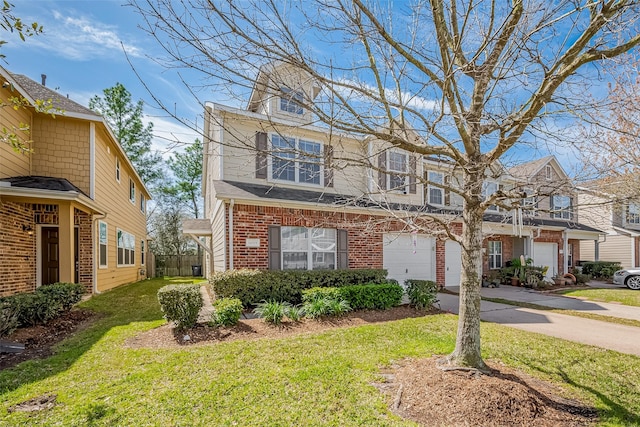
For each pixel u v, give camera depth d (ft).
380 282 29.96
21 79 33.09
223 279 24.41
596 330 20.85
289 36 9.93
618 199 11.00
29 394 11.18
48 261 32.78
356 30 10.78
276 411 10.17
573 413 10.30
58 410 10.14
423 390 11.19
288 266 29.73
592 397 11.38
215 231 36.06
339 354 15.19
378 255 34.73
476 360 12.47
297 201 29.17
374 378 12.51
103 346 16.35
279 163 33.19
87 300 29.91
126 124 80.89
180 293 18.97
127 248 49.49
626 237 63.46
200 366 13.67
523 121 11.03
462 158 12.57
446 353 15.01
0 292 25.49
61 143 31.40
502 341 17.53
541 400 10.82
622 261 63.72
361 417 9.86
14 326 17.63
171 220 90.12
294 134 32.83
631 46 9.61
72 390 11.48
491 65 11.11
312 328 20.04
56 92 34.68
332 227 31.58
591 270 57.52
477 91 12.28
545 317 24.81
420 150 12.36
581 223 58.70
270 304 21.72
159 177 93.56
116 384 11.96
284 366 13.74
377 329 19.61
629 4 8.96
